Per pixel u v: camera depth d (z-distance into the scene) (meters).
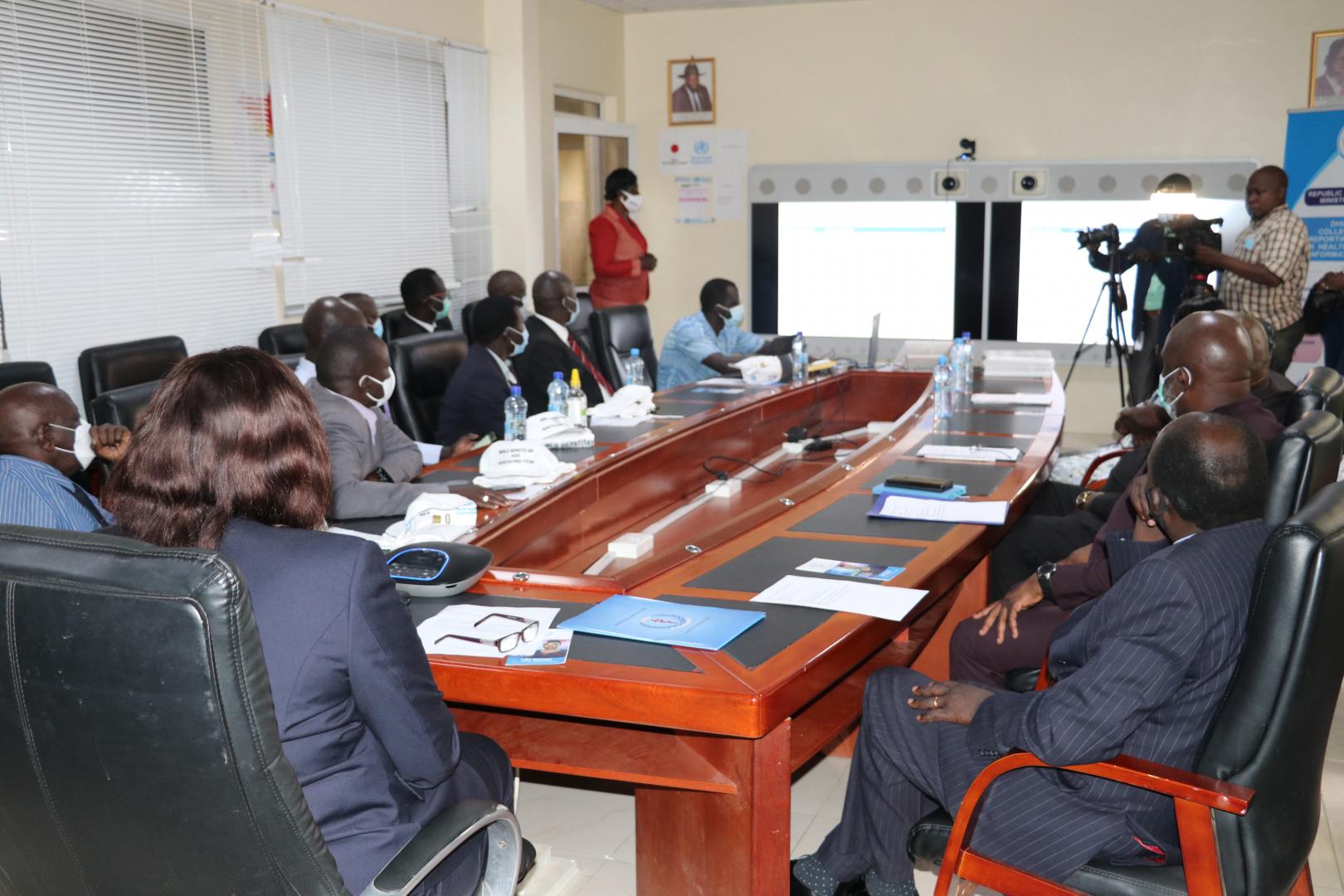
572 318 4.82
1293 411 2.87
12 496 2.24
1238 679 1.49
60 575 1.07
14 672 1.09
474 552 2.10
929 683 1.94
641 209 8.41
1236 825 1.50
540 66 7.17
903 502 2.79
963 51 7.44
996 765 1.63
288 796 1.10
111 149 4.53
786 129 7.95
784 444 4.67
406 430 4.13
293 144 5.43
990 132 7.47
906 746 1.88
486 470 3.02
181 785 1.08
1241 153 6.95
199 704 1.04
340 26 5.66
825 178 7.79
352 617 1.26
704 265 8.32
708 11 8.00
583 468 3.14
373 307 4.73
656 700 1.64
